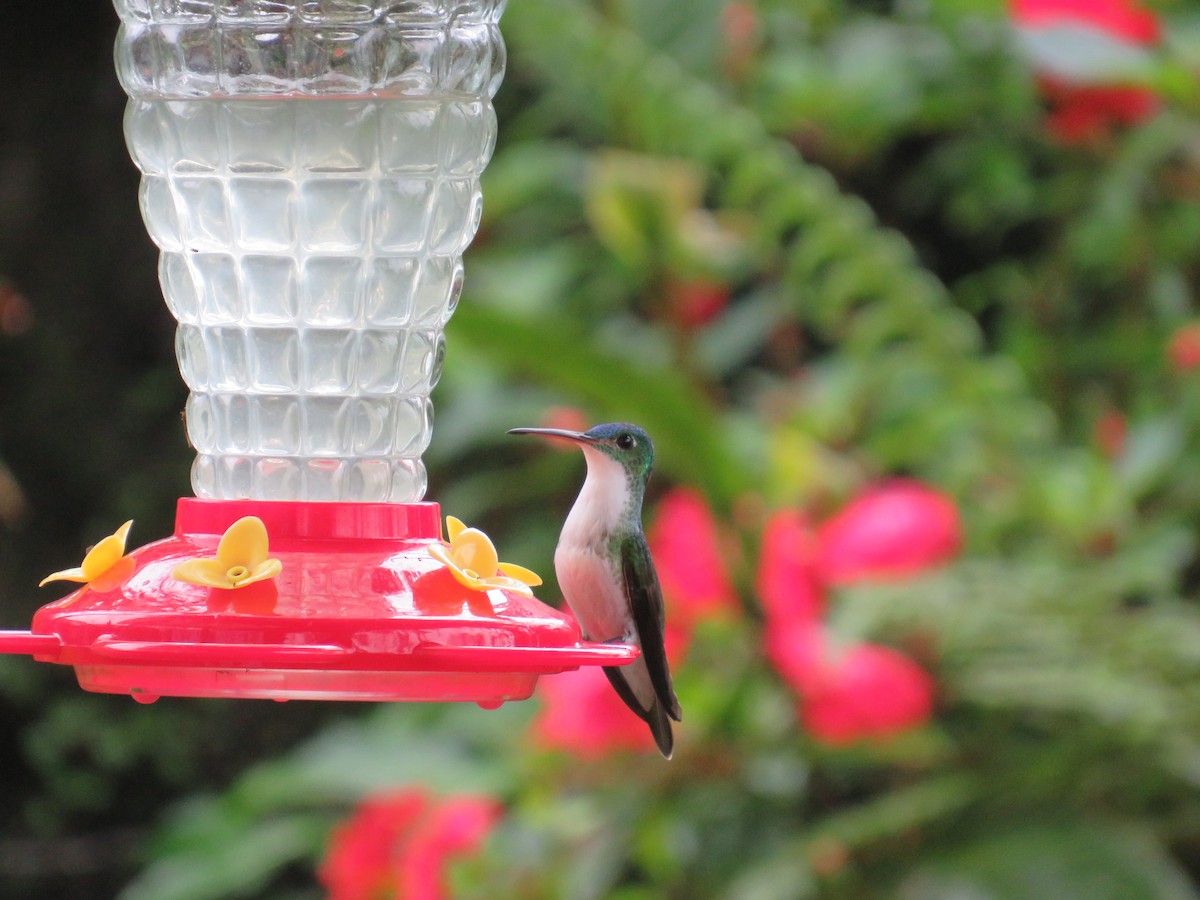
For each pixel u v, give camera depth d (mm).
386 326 5754
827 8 13188
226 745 18281
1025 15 9945
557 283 13008
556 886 9461
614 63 11586
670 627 9508
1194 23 11086
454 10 5770
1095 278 12258
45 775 18594
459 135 5781
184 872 12445
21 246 18703
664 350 11984
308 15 5633
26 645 4566
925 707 8969
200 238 5660
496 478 13492
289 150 5660
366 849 9828
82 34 18781
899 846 9531
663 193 11227
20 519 18281
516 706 11242
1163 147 11172
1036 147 12469
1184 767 9102
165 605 4621
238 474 5668
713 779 9742
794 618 9156
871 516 9352
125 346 18938
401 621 4547
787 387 12219
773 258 11812
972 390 10570
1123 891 8781
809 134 13219
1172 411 10781
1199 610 9797
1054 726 9602
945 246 15156
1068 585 9375
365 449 5742
